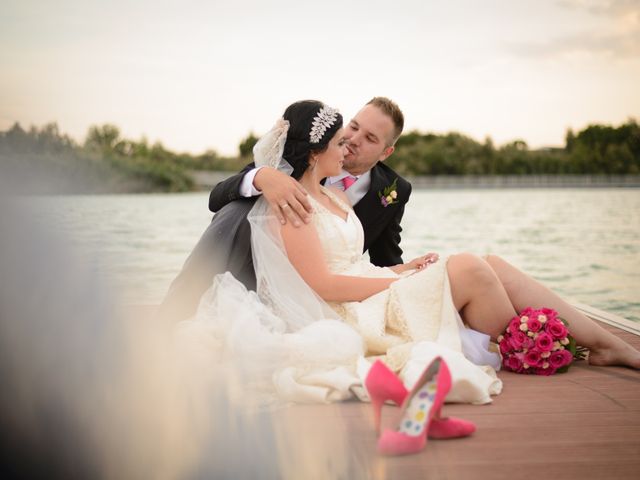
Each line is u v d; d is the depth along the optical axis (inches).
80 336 43.1
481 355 103.8
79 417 46.3
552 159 2370.8
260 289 107.8
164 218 679.7
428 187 2340.1
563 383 101.1
